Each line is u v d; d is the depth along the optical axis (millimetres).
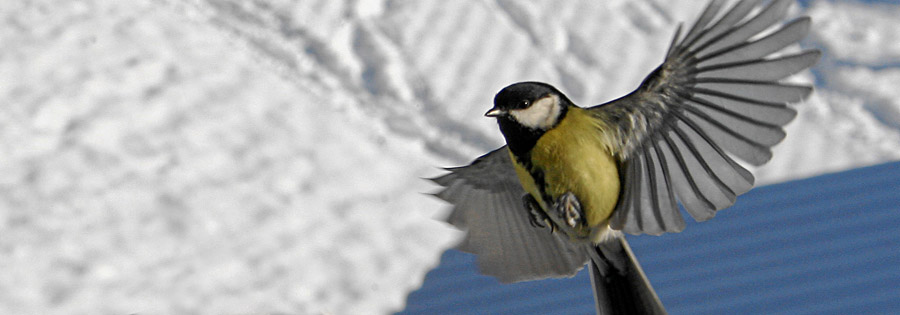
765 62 4211
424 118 14164
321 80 14945
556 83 14188
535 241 5598
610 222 5105
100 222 12984
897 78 13555
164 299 11805
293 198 13250
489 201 5688
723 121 4449
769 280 9477
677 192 4770
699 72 4488
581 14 15289
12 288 11922
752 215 10719
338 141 14055
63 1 16375
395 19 15367
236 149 14062
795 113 4238
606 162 5062
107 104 14695
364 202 13062
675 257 10172
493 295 10133
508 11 15375
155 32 15797
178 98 14781
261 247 12484
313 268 12008
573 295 9703
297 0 15883
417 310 10578
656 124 4824
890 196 10688
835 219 10406
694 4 15477
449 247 11914
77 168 13766
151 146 14141
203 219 13000
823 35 14484
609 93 14031
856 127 12633
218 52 15438
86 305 11758
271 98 14734
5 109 14523
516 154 5309
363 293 11367
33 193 13344
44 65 15227
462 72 14609
